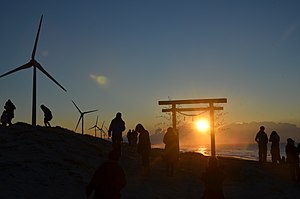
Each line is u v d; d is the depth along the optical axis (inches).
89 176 637.3
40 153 708.0
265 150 1030.4
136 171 759.7
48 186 535.2
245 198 612.4
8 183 513.3
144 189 610.2
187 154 1123.9
